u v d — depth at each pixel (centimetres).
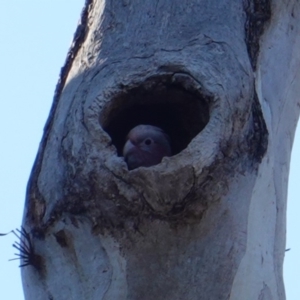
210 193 861
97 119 889
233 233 871
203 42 927
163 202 853
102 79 911
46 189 904
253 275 874
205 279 859
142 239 866
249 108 904
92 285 869
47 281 893
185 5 960
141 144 985
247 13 989
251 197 888
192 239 866
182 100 940
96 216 873
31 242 904
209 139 863
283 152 966
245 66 923
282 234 930
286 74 1001
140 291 858
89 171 872
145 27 945
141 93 920
